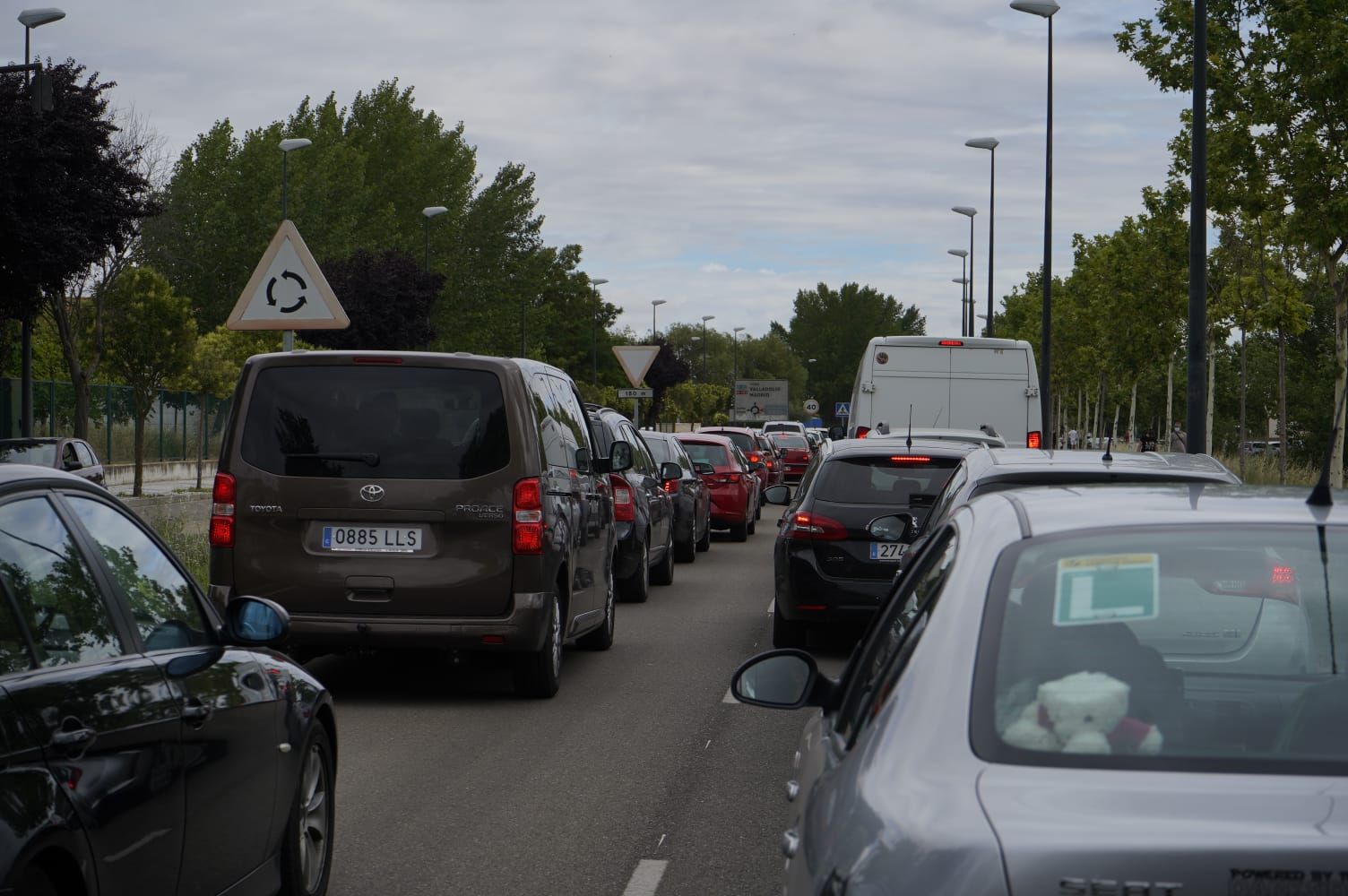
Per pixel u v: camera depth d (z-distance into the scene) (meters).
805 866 2.74
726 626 14.58
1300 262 35.53
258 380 9.89
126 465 44.78
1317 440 68.50
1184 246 39.47
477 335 90.88
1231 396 81.00
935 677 2.79
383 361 9.83
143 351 38.81
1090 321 58.03
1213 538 3.11
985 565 3.07
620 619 15.17
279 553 9.75
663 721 9.59
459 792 7.59
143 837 4.01
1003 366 22.41
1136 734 2.71
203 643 4.92
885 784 2.57
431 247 88.81
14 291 30.44
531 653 10.18
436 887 5.95
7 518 3.95
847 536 12.02
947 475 12.21
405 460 9.74
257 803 4.95
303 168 74.81
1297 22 24.42
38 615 3.88
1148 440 46.81
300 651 10.38
